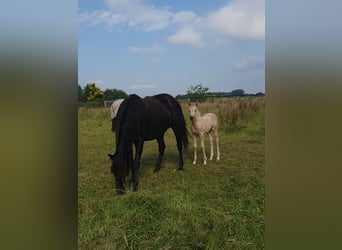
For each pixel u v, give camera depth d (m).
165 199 3.16
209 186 3.62
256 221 2.64
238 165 4.75
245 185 3.53
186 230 2.70
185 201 3.09
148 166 5.28
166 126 4.93
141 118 4.28
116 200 3.23
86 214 2.86
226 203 3.05
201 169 4.85
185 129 5.27
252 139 6.48
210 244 2.51
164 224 2.75
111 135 7.22
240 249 2.41
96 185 3.96
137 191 3.79
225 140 6.54
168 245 2.54
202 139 5.19
